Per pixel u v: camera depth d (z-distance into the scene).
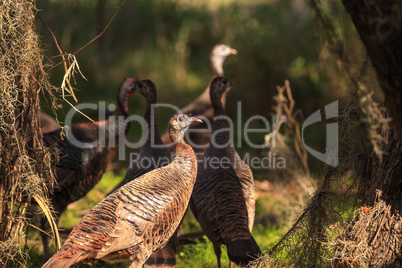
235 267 11.85
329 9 7.25
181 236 13.20
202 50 30.25
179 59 30.66
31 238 12.70
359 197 8.34
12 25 8.23
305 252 8.62
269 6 26.31
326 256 8.45
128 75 31.34
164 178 9.15
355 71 7.55
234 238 9.65
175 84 30.27
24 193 8.89
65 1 29.58
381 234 7.43
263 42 24.97
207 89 17.09
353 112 8.30
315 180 15.12
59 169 11.66
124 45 31.69
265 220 14.66
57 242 8.87
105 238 8.22
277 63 24.77
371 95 7.77
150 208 8.69
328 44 7.38
